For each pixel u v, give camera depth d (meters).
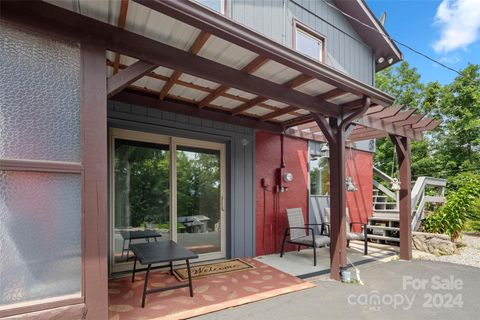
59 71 1.76
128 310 2.52
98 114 1.86
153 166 3.94
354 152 7.04
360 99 3.44
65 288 1.72
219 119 4.18
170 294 2.91
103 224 1.84
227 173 4.57
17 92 1.64
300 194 5.61
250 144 4.78
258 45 2.22
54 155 1.73
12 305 1.58
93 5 1.81
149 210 3.87
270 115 4.35
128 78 2.08
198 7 1.86
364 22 5.28
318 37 4.85
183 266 3.94
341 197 3.55
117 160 3.66
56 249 1.71
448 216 5.85
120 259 3.60
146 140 3.89
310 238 4.61
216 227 4.47
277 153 5.27
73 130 1.79
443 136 14.05
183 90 3.38
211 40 2.23
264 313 2.58
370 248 5.59
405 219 4.81
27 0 1.67
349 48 5.34
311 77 2.78
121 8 1.81
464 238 7.28
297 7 4.57
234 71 2.66
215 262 4.21
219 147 4.57
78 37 1.83
